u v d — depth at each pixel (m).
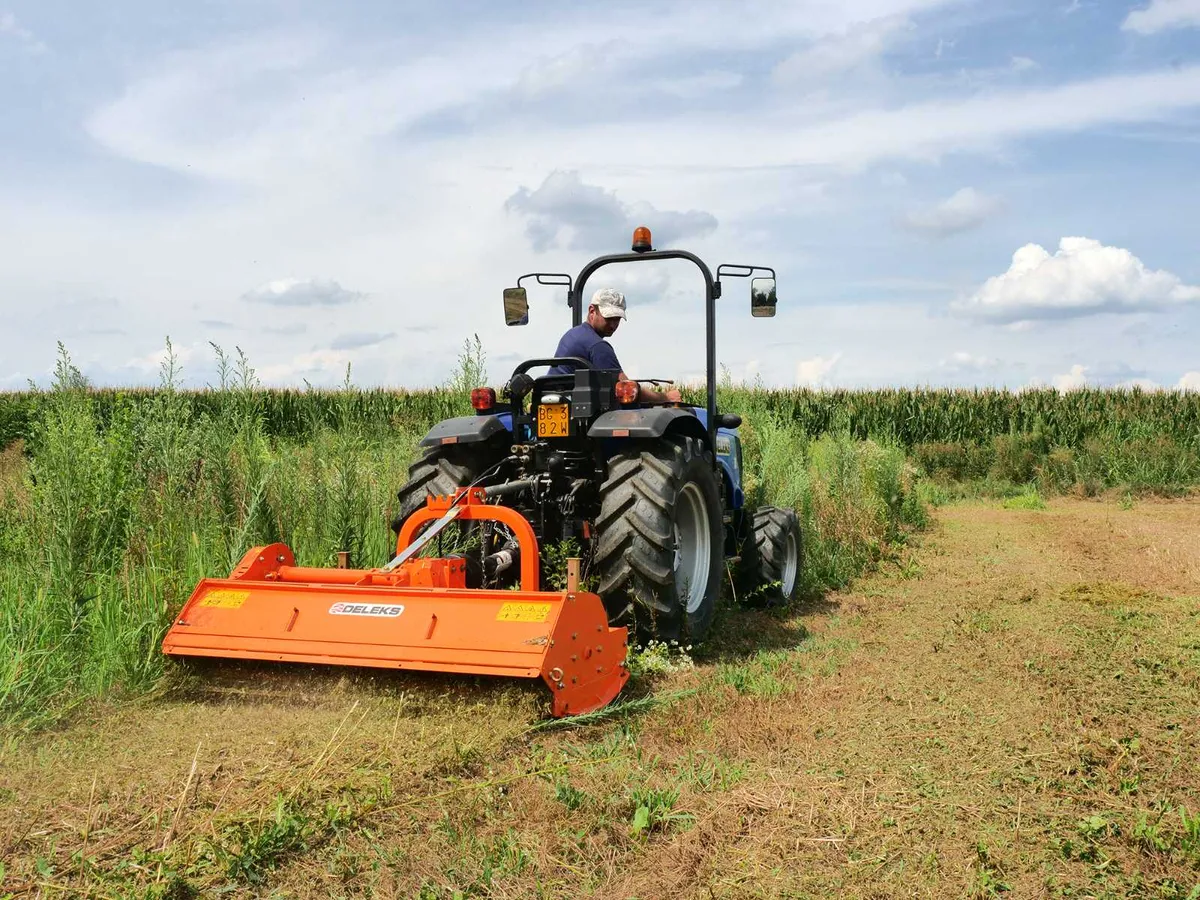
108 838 2.51
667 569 4.28
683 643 4.65
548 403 4.57
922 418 18.52
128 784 2.86
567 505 4.65
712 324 5.40
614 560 4.28
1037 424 17.30
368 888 2.31
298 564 5.52
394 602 3.61
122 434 5.30
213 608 3.83
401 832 2.58
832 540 7.60
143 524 5.25
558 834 2.58
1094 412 18.27
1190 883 2.39
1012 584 6.75
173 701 3.68
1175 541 8.82
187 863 2.37
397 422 8.88
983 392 19.83
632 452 4.44
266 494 5.70
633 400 4.41
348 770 2.90
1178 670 4.30
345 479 5.80
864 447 10.78
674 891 2.33
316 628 3.63
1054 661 4.48
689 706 3.72
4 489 6.59
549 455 4.62
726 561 5.56
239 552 5.01
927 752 3.27
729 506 5.79
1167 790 2.95
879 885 2.36
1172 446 15.77
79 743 3.22
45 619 4.11
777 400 18.64
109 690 3.78
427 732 3.23
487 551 4.60
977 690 4.02
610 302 5.07
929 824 2.70
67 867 2.36
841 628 5.39
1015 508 12.82
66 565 4.47
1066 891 2.35
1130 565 7.59
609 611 4.32
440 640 3.45
